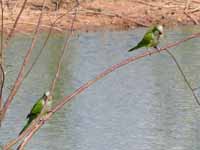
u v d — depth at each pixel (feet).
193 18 92.27
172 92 61.93
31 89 62.28
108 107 57.93
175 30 88.33
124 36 85.25
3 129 51.55
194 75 67.56
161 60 73.82
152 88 63.62
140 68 70.95
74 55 75.92
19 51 76.38
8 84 60.49
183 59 73.56
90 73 68.64
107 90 63.10
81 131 51.90
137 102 59.41
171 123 53.52
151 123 53.88
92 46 80.02
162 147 48.80
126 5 94.63
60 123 53.31
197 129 52.19
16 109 56.34
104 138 50.67
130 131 52.06
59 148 48.44
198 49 77.66
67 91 61.72
